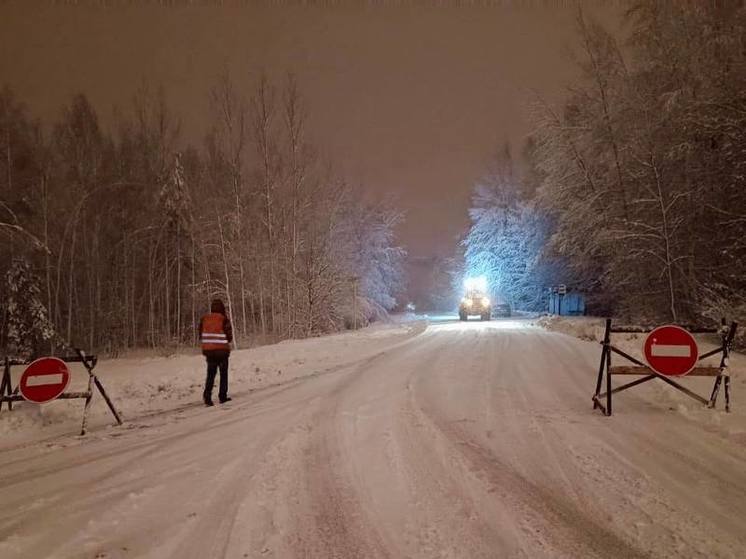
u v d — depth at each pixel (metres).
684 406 8.52
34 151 32.69
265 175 31.16
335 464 6.30
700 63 22.30
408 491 5.41
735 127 19.80
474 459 6.30
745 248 20.06
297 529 4.64
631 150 24.80
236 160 31.09
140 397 11.59
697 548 4.14
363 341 21.67
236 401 10.67
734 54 21.20
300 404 9.80
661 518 4.66
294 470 6.13
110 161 36.06
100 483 5.98
